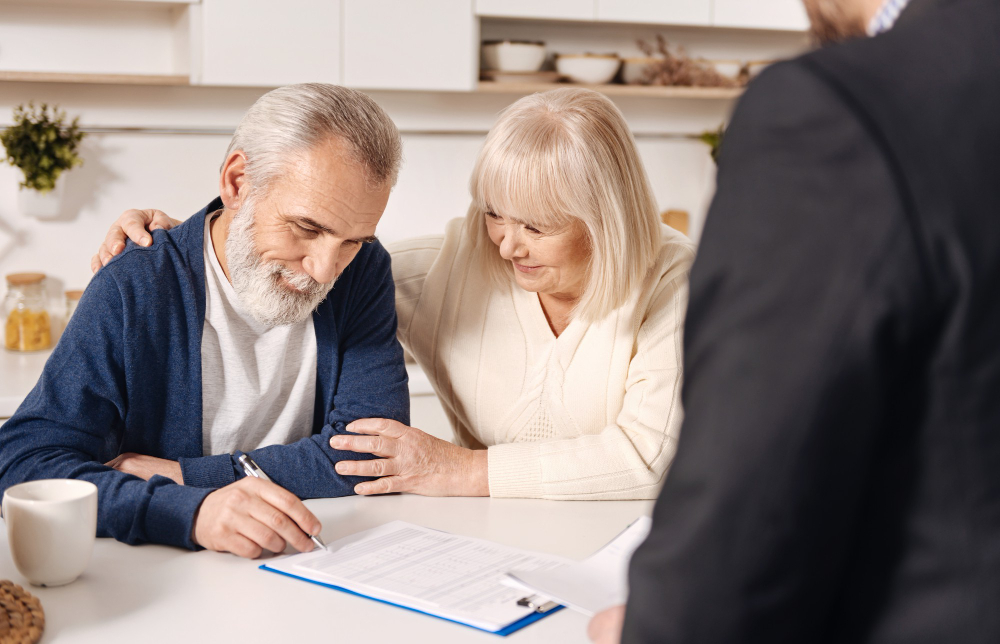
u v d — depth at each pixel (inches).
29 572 37.8
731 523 19.7
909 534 20.3
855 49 21.1
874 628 21.0
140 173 105.9
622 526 48.2
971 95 20.1
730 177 21.1
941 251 19.0
